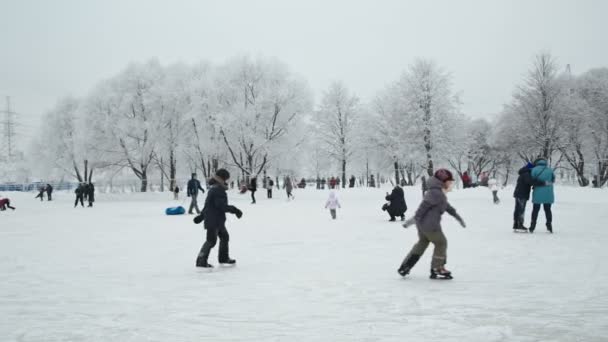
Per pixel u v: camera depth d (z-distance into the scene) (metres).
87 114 50.44
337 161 60.44
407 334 4.49
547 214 12.85
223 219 8.72
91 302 6.04
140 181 48.12
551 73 46.53
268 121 47.09
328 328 4.74
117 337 4.54
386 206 17.94
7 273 8.24
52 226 17.88
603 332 4.48
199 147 48.50
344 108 57.91
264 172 49.31
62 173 61.12
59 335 4.62
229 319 5.15
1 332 4.74
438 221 7.21
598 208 22.53
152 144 49.31
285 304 5.81
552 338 4.32
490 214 19.53
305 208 26.72
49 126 60.06
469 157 72.06
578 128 48.25
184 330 4.75
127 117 49.97
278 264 8.90
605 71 54.94
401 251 10.32
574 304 5.55
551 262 8.45
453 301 5.79
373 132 56.06
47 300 6.18
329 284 6.99
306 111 47.59
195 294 6.46
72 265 9.05
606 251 9.62
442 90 48.69
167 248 11.36
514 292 6.23
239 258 9.68
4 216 24.19
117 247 11.59
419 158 48.50
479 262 8.59
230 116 44.88
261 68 47.72
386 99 56.72
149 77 51.09
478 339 4.30
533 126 47.03
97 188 46.50
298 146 49.41
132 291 6.70
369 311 5.39
